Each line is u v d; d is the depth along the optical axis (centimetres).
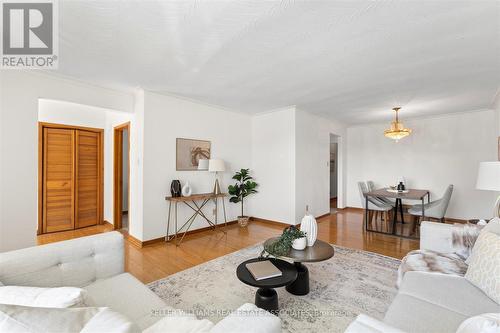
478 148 486
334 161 874
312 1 163
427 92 365
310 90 358
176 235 385
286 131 479
